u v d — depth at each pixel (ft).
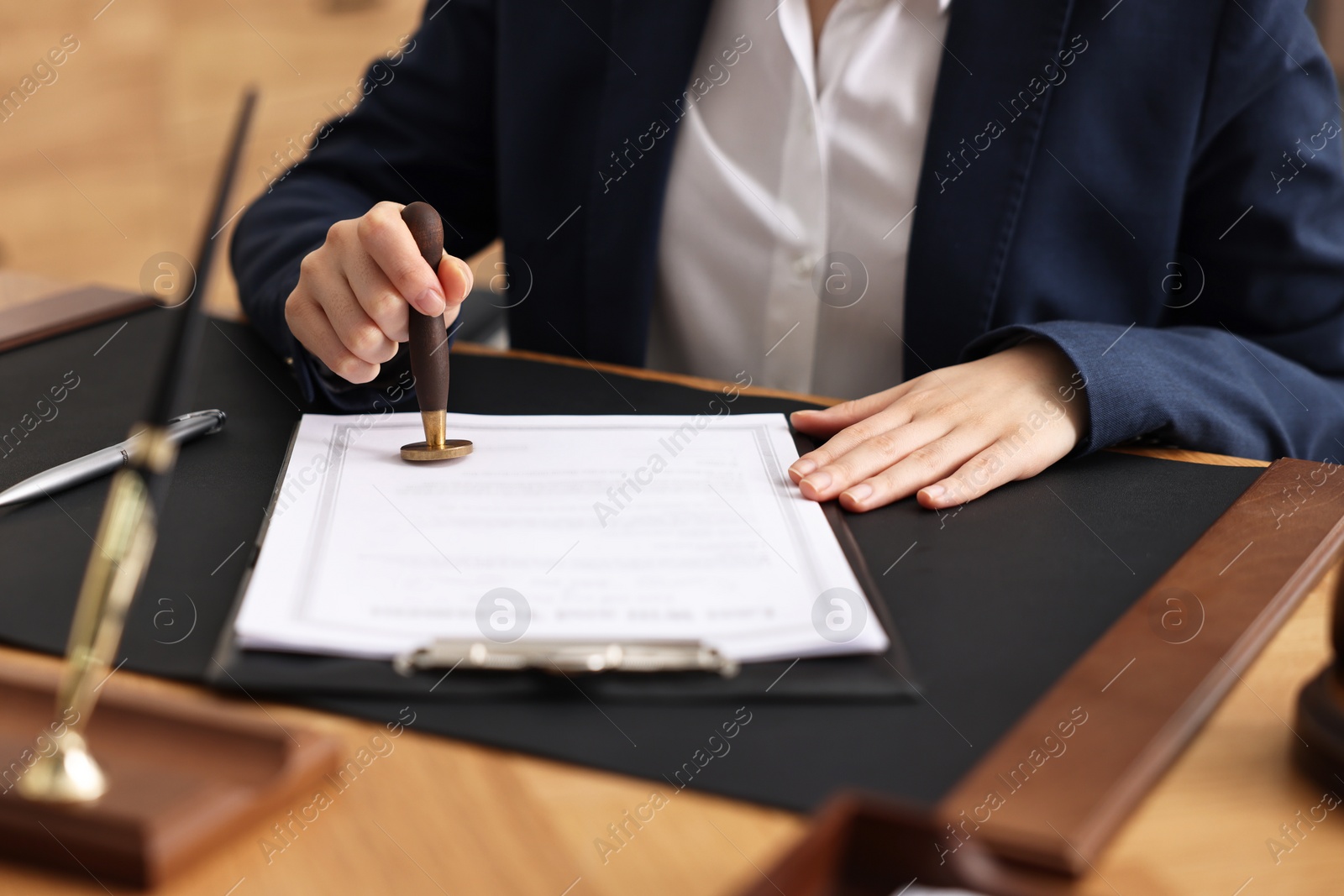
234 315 3.17
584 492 1.92
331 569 1.62
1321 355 3.03
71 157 7.71
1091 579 1.73
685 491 1.95
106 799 1.16
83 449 2.18
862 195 3.28
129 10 7.77
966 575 1.75
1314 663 1.51
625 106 3.35
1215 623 1.58
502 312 4.28
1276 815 1.22
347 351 2.32
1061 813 1.18
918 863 1.14
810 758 1.29
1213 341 2.76
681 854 1.15
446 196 3.78
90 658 1.22
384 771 1.27
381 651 1.45
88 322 3.00
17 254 7.57
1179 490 2.10
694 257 3.46
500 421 2.31
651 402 2.59
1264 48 2.95
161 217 8.32
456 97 3.66
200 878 1.12
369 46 9.35
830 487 1.99
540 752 1.30
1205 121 3.01
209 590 1.64
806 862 1.10
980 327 3.07
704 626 1.50
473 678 1.43
